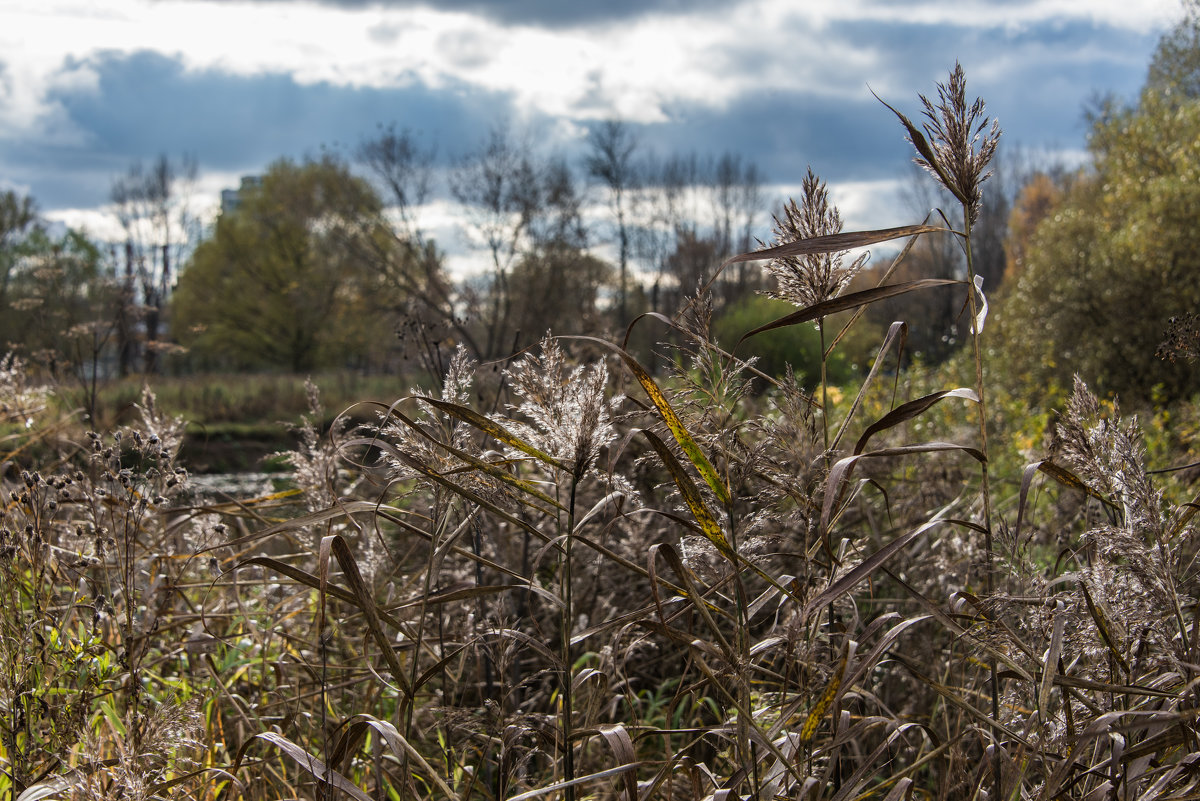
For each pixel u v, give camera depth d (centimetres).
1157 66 2405
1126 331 1270
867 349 1850
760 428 190
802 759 178
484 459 190
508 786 200
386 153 3106
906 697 289
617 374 361
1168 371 1214
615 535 351
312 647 251
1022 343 1505
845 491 187
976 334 176
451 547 185
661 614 156
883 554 147
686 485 157
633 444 390
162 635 289
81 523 269
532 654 337
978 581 263
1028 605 187
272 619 263
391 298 3228
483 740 213
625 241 4125
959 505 349
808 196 189
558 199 2589
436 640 249
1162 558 166
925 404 162
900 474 430
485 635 204
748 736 161
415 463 164
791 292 193
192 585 255
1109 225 1512
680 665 346
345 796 183
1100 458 180
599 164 4103
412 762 179
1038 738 171
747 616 169
